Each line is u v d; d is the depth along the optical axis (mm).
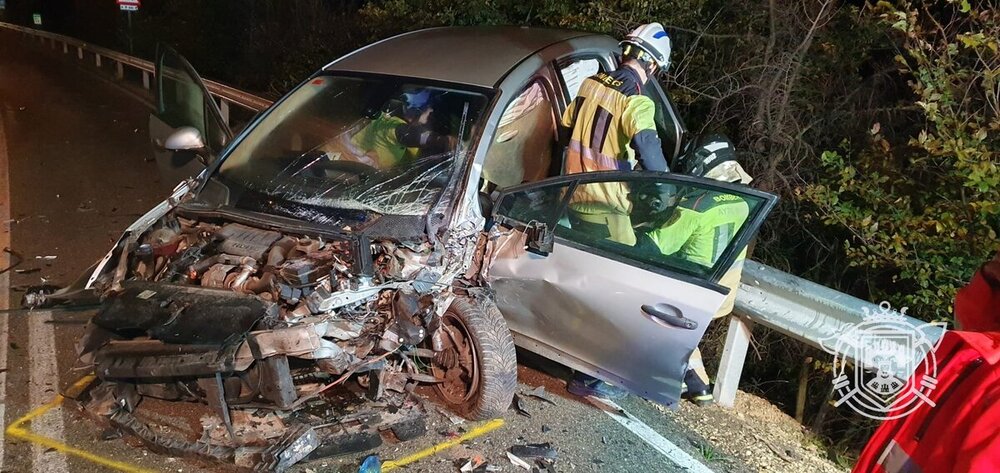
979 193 4012
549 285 3322
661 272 3094
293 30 15016
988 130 4145
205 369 2693
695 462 3410
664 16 6707
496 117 3551
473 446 3291
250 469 2812
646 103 3541
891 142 5438
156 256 3352
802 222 5758
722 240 3055
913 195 4531
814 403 4984
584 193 3316
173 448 2914
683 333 3049
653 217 3209
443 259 3166
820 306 3500
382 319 3045
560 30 4523
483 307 3340
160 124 4672
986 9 4555
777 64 5875
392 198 3367
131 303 2967
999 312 1689
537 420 3586
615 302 3188
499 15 8461
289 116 4035
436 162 3486
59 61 23000
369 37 11406
